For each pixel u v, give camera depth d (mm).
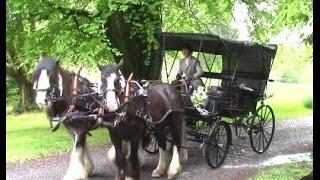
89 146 11922
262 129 11094
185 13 14320
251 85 10938
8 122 19031
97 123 7629
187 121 9586
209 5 13953
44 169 9609
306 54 10031
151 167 9555
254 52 10414
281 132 13938
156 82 8953
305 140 12758
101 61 14188
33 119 19812
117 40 14078
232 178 8703
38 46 13219
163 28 14938
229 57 10477
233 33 17406
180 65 10281
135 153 7793
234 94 10039
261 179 8258
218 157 9641
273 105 21609
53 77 7559
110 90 7254
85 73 14586
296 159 10367
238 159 10391
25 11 12312
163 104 8547
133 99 7715
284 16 8102
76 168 8156
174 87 9094
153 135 9109
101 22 12367
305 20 7887
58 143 12352
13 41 14688
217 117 9703
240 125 10531
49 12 12773
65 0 12984
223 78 10641
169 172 8633
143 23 13078
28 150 11438
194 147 11500
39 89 7422
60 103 7906
